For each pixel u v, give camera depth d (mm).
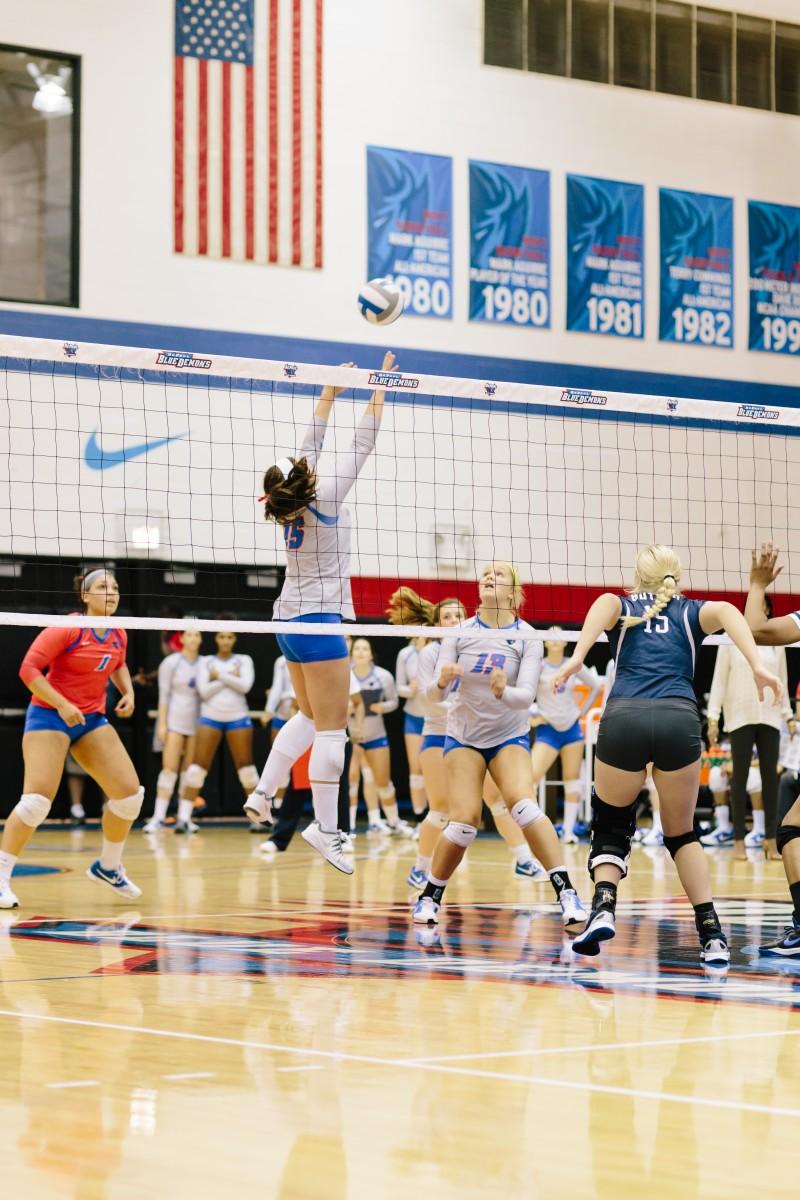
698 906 7090
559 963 6957
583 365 22266
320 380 8539
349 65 21062
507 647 8266
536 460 20750
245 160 20406
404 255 21250
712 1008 5742
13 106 19406
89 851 14969
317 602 8398
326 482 8461
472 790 8352
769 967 6879
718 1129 3816
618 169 22688
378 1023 5320
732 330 23312
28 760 9391
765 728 15148
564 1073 4496
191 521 18266
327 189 20844
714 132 23391
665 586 7145
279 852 14883
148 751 20250
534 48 22250
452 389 8828
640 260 22766
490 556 20344
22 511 18828
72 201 19641
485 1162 3480
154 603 19641
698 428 22172
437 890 8523
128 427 19375
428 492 20031
